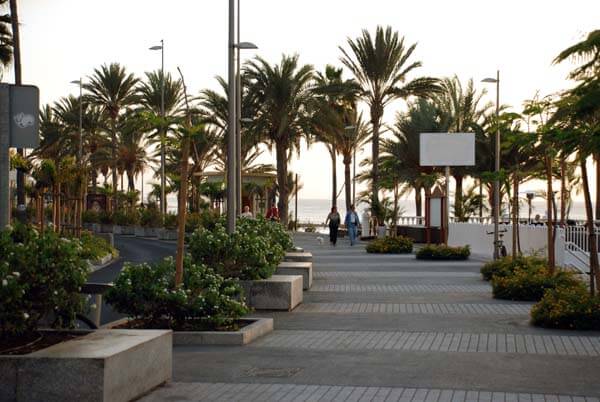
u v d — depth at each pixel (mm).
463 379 9203
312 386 8812
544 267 19531
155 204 71812
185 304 11875
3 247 8016
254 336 12203
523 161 46938
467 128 54156
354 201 61562
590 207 14102
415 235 46844
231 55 20516
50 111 68875
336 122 47500
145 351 8297
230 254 16344
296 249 30609
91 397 7336
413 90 49281
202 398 8203
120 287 12016
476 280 23266
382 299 18391
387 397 8289
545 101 16078
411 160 52531
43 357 7375
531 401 8109
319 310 16312
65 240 8531
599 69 13664
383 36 48281
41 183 30453
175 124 12828
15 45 33625
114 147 63750
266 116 47094
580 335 12680
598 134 13609
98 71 62531
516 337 12469
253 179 53188
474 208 53031
